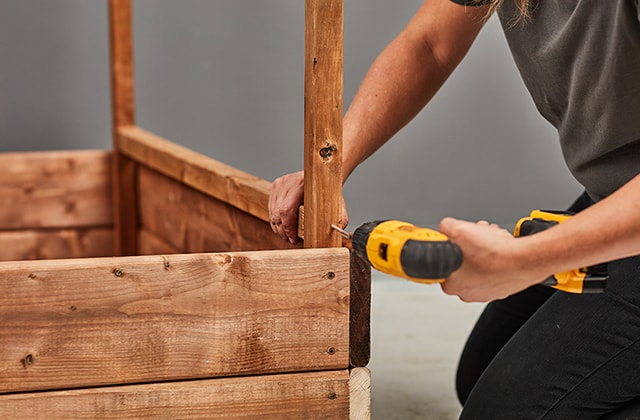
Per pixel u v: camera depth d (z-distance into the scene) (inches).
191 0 115.3
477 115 127.0
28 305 40.8
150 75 115.2
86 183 92.5
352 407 45.6
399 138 125.0
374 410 72.6
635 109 44.3
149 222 88.1
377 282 117.0
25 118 109.8
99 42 111.6
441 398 75.6
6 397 41.0
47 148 111.3
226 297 43.4
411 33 55.1
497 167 129.0
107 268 41.6
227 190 63.1
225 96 118.6
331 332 44.9
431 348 89.6
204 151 119.0
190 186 75.2
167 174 77.0
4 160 90.0
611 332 45.8
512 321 61.4
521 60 50.9
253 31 118.3
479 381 51.3
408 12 122.3
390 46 55.6
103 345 42.0
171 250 81.6
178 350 43.0
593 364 46.4
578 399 47.0
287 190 49.8
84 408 41.9
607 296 46.1
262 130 120.9
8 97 108.7
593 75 45.1
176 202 79.4
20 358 41.1
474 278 35.5
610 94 44.5
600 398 46.8
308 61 45.0
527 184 130.5
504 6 50.4
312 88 44.6
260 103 120.3
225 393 43.6
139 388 42.6
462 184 128.3
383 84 54.2
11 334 40.8
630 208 34.2
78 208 92.6
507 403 48.8
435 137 126.2
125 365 42.4
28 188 91.1
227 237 67.1
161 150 78.0
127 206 91.7
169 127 117.0
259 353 44.1
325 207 45.5
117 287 41.9
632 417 46.9
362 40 121.2
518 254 34.4
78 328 41.6
